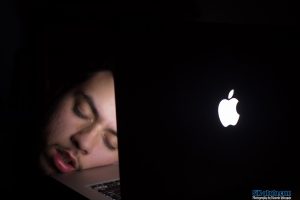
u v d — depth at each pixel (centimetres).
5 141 64
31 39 67
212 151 42
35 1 66
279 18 87
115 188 54
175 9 76
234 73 43
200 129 41
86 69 65
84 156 61
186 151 40
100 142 62
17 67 68
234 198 43
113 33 38
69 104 61
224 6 85
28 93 67
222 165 42
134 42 38
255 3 87
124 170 38
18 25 72
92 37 68
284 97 46
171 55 39
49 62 66
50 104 61
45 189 57
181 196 40
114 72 37
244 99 44
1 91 73
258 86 45
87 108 61
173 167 39
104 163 63
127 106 38
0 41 72
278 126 46
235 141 43
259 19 87
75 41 67
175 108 39
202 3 82
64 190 54
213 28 42
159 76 39
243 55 43
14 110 67
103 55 68
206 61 41
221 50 42
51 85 65
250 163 44
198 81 41
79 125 61
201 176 41
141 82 38
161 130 39
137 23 39
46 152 60
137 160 38
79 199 51
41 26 66
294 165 47
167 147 39
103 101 61
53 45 66
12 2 71
